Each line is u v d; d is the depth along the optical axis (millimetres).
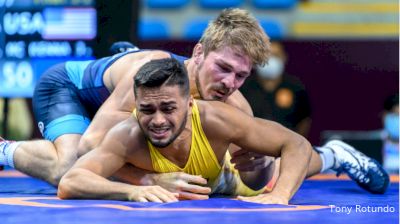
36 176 7168
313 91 13852
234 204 5309
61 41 10867
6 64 11086
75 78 7699
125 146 5785
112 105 6434
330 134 11602
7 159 7273
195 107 5750
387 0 15242
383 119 12859
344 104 13844
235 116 5793
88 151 6219
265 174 6812
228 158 6371
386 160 11812
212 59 6047
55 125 7430
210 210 4949
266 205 5348
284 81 13000
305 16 15227
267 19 15227
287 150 5945
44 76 7883
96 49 10758
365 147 11492
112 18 10609
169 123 5402
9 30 11031
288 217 4633
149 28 15344
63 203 5465
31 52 10992
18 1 10961
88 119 7688
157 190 5586
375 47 13820
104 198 5723
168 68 5355
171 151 5754
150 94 5309
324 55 13820
